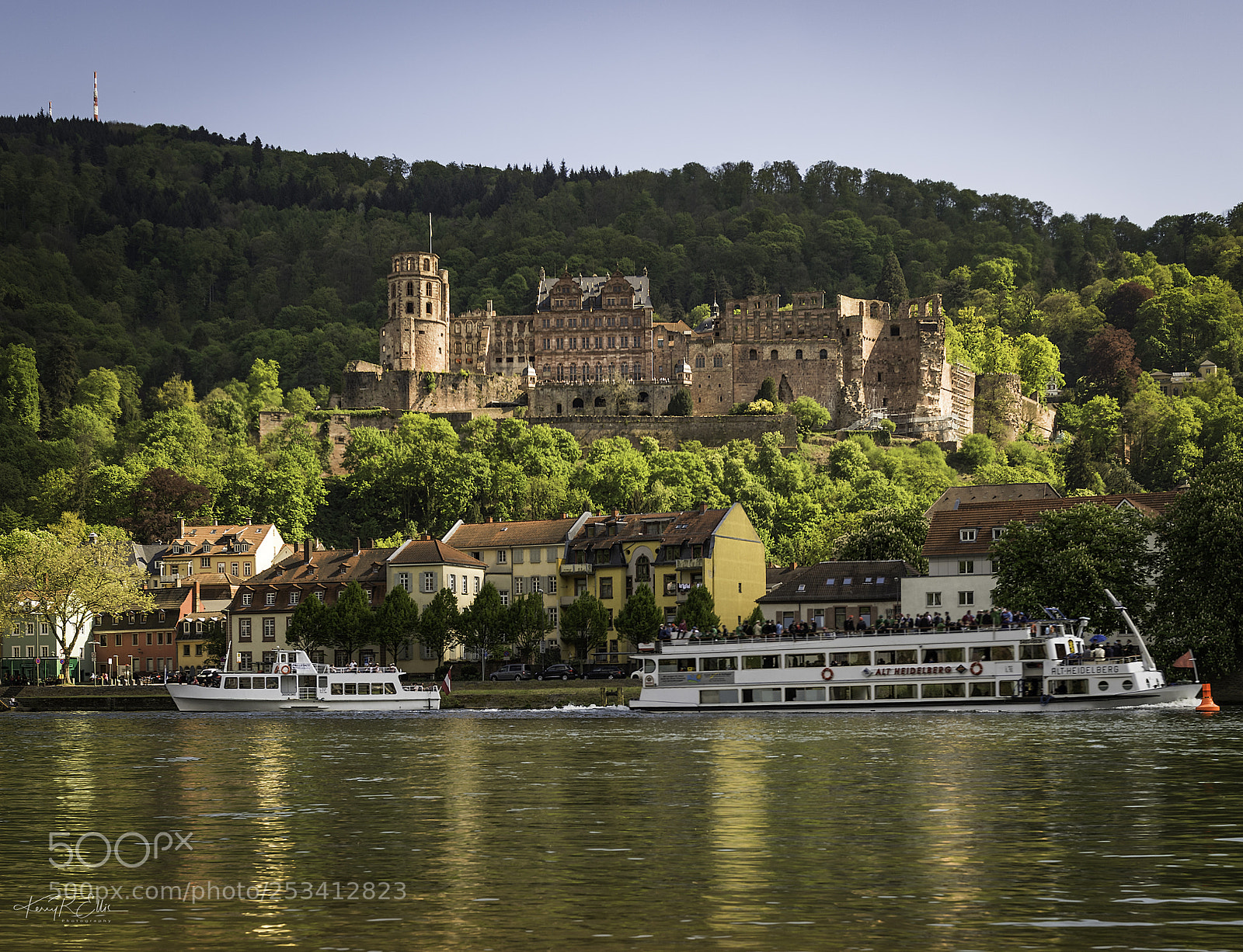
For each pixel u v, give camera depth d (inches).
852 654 4146.2
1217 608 4097.0
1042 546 4382.4
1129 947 1208.2
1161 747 2807.6
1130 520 4498.0
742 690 4274.1
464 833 1863.9
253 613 6087.6
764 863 1612.9
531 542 6023.6
